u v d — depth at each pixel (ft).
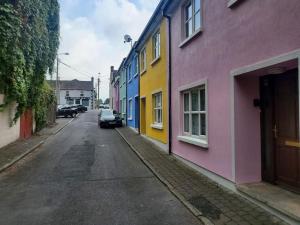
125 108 85.30
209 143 23.70
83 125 86.69
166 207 17.76
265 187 18.22
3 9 30.55
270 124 18.80
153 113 46.83
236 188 19.10
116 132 66.49
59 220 16.01
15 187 22.65
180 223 15.35
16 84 39.01
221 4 21.48
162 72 39.78
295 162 16.74
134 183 23.48
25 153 36.50
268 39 15.93
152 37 46.50
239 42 18.89
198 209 16.84
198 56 26.22
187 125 31.14
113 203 18.66
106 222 15.65
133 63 68.49
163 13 35.22
